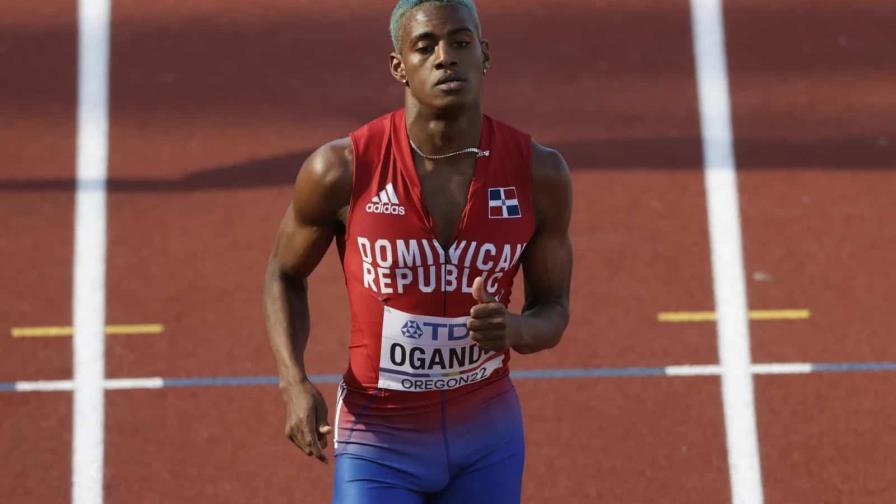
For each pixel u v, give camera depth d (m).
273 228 22.89
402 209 12.41
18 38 26.00
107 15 26.36
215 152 24.19
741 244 22.41
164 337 21.14
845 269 21.97
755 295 21.59
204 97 25.06
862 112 24.61
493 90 25.03
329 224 12.91
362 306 12.82
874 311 21.27
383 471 13.25
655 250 22.33
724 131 24.33
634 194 23.25
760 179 23.48
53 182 23.70
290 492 18.97
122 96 25.09
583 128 24.38
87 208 23.23
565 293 13.41
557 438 19.56
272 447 19.59
